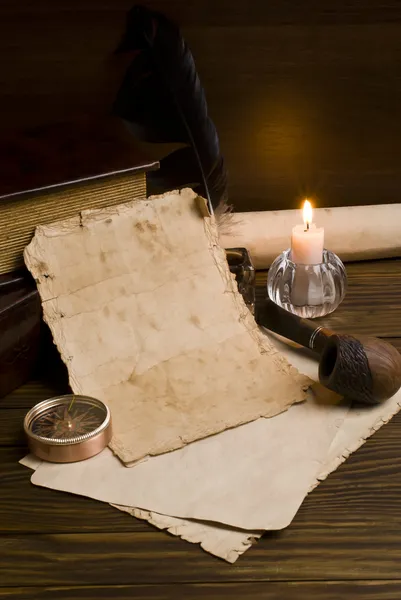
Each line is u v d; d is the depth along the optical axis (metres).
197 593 0.81
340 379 0.92
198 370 0.97
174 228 1.01
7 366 0.95
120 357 0.96
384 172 1.23
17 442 0.92
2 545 0.84
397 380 0.93
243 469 0.89
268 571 0.82
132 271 0.98
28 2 1.10
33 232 0.96
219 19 1.14
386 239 1.17
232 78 1.16
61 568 0.82
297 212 1.17
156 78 1.07
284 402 0.94
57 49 1.13
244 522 0.84
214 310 1.00
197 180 1.10
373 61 1.17
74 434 0.90
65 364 0.94
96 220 0.98
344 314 1.09
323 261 1.08
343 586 0.81
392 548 0.83
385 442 0.92
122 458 0.89
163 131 1.09
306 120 1.19
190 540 0.84
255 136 1.19
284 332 1.02
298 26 1.15
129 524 0.85
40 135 1.06
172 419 0.93
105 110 1.16
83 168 0.99
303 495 0.86
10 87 1.14
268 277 1.10
